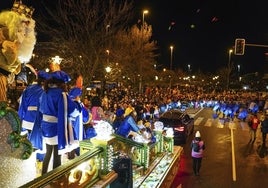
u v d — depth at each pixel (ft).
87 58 62.64
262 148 65.72
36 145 17.93
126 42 99.35
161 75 180.34
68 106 17.28
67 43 64.13
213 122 102.37
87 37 66.90
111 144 19.72
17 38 16.39
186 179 44.39
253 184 43.42
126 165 22.58
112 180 19.17
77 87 19.21
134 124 31.65
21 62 17.61
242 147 66.13
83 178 17.19
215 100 151.02
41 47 65.51
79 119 19.49
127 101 69.41
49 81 17.35
